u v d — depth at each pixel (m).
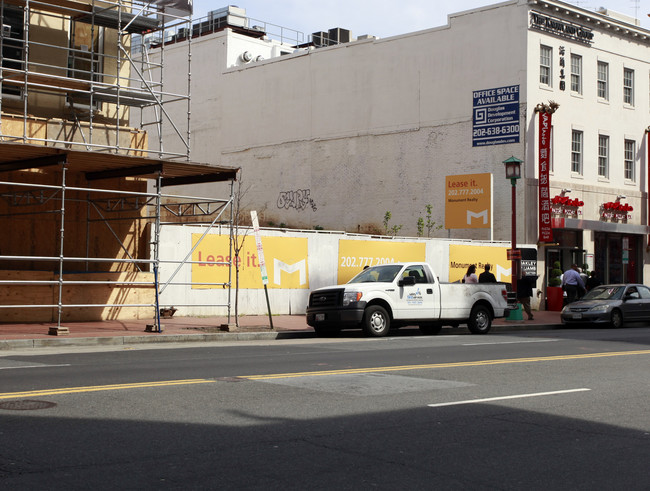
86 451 6.67
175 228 23.75
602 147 38.34
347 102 40.06
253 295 25.39
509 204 34.28
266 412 8.53
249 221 43.28
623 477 6.37
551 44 35.47
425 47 37.38
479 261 31.70
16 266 21.73
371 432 7.72
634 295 27.28
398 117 38.12
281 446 7.03
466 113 35.84
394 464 6.55
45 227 22.23
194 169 20.61
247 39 46.66
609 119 38.38
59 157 18.30
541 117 33.94
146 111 48.56
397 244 29.22
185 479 5.93
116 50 25.12
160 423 7.83
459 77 36.19
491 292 22.34
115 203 23.38
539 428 8.15
